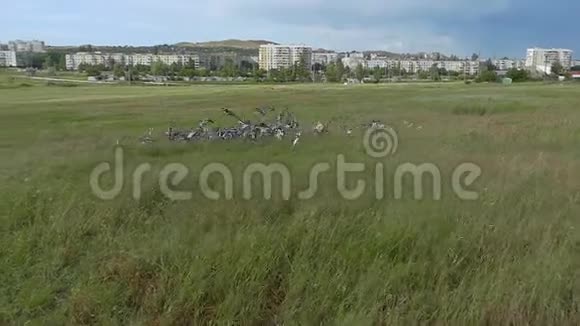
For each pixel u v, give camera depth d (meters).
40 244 5.27
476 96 34.22
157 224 5.95
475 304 4.09
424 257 4.86
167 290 4.34
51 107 28.75
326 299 4.21
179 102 32.84
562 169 8.34
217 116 22.14
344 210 6.26
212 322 4.00
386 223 5.61
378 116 20.56
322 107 26.94
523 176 7.88
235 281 4.41
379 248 5.03
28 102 33.88
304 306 4.15
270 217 6.16
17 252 5.00
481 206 6.38
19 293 4.39
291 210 6.45
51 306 4.25
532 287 4.26
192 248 5.07
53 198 6.84
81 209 6.34
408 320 3.96
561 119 16.62
